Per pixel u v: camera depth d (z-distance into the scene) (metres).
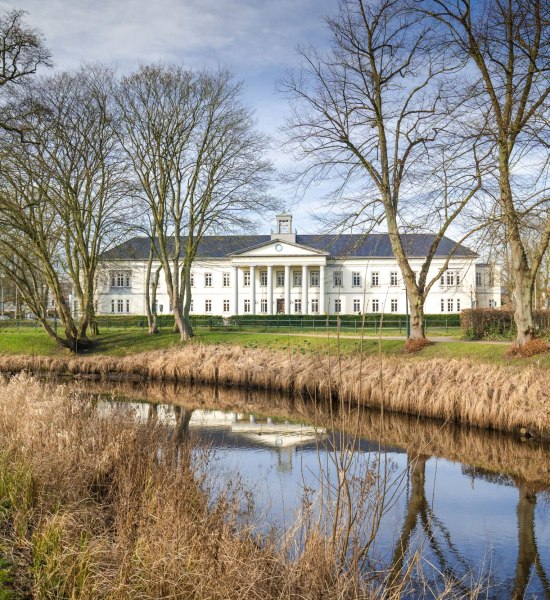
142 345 30.06
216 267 66.00
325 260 62.19
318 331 35.50
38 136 19.45
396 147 20.14
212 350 24.77
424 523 7.70
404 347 20.55
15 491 6.17
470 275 61.12
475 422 13.45
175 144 29.36
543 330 19.06
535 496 8.86
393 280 63.28
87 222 28.98
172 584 4.51
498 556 6.67
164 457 8.05
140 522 5.59
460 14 15.75
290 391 19.42
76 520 5.89
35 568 4.76
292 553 5.63
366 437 12.70
